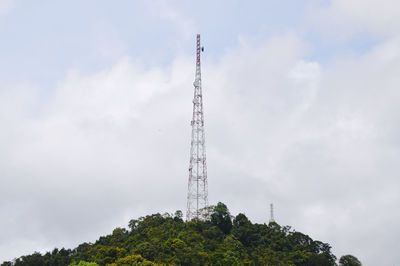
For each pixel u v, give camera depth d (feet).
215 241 415.23
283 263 402.31
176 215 490.90
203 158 456.45
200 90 474.08
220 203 487.20
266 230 490.08
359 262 453.58
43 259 442.50
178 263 350.02
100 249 389.80
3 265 435.53
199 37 490.08
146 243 378.12
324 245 479.82
